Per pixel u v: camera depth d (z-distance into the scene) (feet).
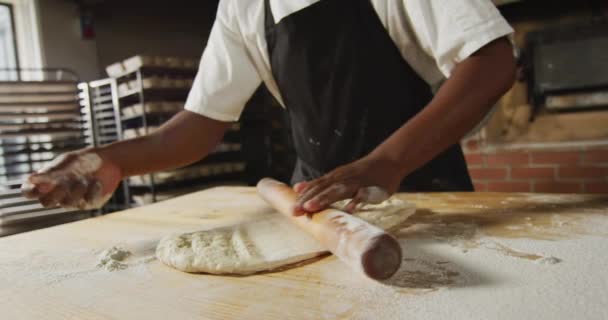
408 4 2.71
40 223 7.14
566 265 1.70
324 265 1.96
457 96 2.31
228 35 3.46
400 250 1.56
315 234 1.98
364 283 1.71
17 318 1.65
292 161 10.44
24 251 2.58
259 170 9.92
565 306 1.37
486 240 2.12
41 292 1.90
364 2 3.01
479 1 2.42
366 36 3.07
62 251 2.55
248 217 3.13
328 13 3.08
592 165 6.47
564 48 6.82
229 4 3.46
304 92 3.34
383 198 2.09
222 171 8.48
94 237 2.83
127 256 2.38
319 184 2.16
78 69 9.23
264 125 9.86
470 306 1.43
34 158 8.18
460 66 2.45
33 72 8.86
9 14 8.77
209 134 3.43
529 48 7.08
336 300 1.58
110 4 9.44
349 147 3.38
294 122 3.69
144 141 3.07
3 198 7.03
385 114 3.20
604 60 6.58
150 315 1.60
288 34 3.18
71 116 7.56
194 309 1.62
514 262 1.79
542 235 2.11
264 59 3.51
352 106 3.24
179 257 2.04
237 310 1.58
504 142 7.39
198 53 10.88
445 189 3.40
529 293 1.49
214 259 1.98
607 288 1.47
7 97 6.93
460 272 1.73
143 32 9.96
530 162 6.88
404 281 1.68
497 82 2.32
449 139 2.31
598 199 2.73
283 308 1.56
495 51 2.39
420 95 3.23
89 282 1.99
